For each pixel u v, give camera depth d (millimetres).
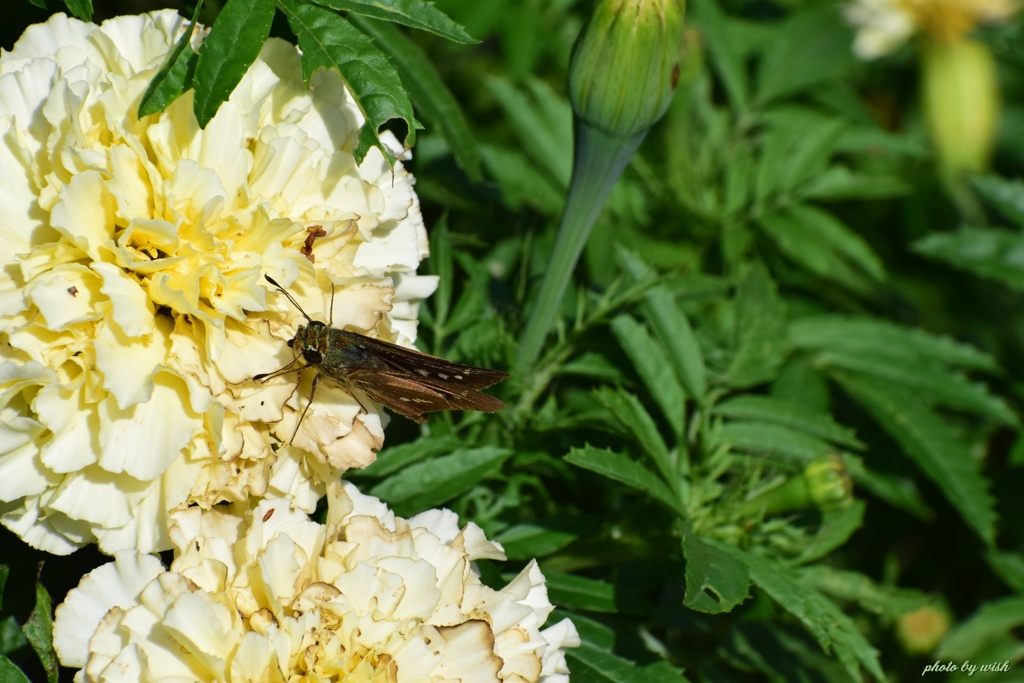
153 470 383
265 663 378
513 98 496
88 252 383
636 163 496
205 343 387
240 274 385
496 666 388
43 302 378
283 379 390
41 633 395
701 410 447
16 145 384
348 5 402
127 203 385
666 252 489
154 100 383
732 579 409
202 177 385
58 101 382
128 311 381
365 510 398
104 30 392
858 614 493
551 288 430
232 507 394
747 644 457
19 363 379
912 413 479
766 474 447
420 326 450
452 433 439
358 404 396
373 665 384
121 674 378
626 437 436
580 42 410
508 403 439
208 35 389
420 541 396
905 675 491
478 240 467
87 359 383
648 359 444
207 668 381
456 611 393
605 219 484
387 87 394
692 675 446
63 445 383
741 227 497
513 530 430
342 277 393
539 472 441
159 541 389
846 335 490
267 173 391
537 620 400
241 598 384
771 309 464
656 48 406
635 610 427
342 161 397
